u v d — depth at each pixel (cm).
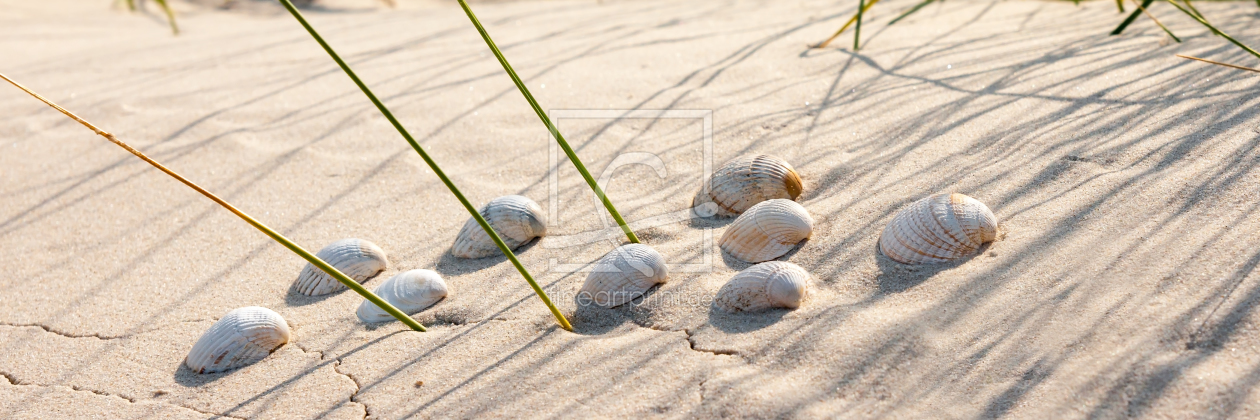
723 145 73
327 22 134
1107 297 56
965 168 66
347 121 83
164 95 94
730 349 57
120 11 158
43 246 72
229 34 128
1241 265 56
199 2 167
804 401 54
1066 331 55
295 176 76
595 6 127
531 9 130
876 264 60
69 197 77
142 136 84
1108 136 66
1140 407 52
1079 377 53
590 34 104
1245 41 76
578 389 56
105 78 103
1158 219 59
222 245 70
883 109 74
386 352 60
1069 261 58
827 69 82
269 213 73
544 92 84
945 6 100
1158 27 82
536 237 67
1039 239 60
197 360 60
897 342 56
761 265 59
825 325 57
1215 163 62
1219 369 53
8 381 61
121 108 90
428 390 57
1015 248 60
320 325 62
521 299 62
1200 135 64
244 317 61
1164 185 61
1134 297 56
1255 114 65
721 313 59
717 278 61
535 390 57
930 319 57
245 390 59
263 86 94
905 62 81
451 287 64
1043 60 78
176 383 60
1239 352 53
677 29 101
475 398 57
